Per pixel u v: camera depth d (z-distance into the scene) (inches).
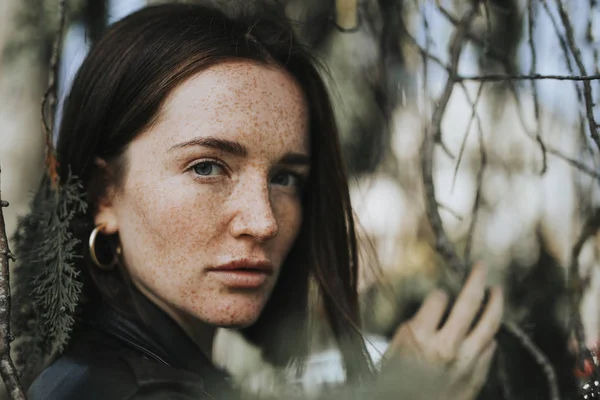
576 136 52.2
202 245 39.7
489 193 68.1
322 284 49.9
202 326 44.7
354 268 50.6
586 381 41.1
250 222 39.6
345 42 66.4
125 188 41.0
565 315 56.8
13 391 30.7
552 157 57.5
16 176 88.0
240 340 67.6
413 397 43.9
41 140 87.3
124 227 41.4
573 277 43.6
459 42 45.2
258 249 40.5
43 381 37.8
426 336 44.9
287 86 42.6
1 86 79.7
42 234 43.4
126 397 34.5
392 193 72.0
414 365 44.3
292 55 44.4
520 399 52.7
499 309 45.1
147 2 55.5
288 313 53.0
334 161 48.4
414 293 70.5
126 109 40.5
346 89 68.6
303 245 50.4
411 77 63.5
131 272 41.6
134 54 40.9
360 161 70.5
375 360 55.4
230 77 40.4
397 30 59.4
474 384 44.4
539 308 58.5
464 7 55.7
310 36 64.6
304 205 49.6
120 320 40.9
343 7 62.5
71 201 40.8
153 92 39.9
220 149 39.6
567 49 42.9
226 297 40.1
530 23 44.3
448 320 44.8
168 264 39.9
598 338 46.4
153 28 41.6
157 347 41.1
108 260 42.7
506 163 66.9
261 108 40.6
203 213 39.5
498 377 52.3
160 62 40.3
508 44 57.9
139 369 36.1
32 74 79.0
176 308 41.1
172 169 39.6
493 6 54.9
